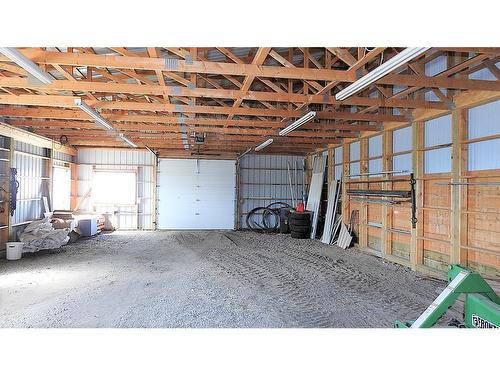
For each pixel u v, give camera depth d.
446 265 6.02
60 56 3.99
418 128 6.69
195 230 12.91
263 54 4.16
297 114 6.67
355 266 6.95
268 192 13.42
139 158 12.77
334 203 10.28
